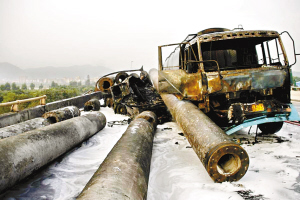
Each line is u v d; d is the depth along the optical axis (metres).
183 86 4.78
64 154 4.83
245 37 5.01
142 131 4.50
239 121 4.52
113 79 14.23
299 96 16.84
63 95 54.19
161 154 4.61
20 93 56.44
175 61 7.37
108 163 2.83
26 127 5.39
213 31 5.93
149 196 2.97
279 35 5.07
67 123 5.16
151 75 10.95
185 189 3.05
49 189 3.32
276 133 5.86
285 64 4.95
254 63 5.53
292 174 3.30
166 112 7.98
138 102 8.20
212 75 4.72
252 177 3.24
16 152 3.26
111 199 1.99
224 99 5.41
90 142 5.70
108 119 9.14
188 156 4.41
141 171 2.89
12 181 3.09
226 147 2.90
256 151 4.45
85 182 3.54
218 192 2.86
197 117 3.90
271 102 4.56
